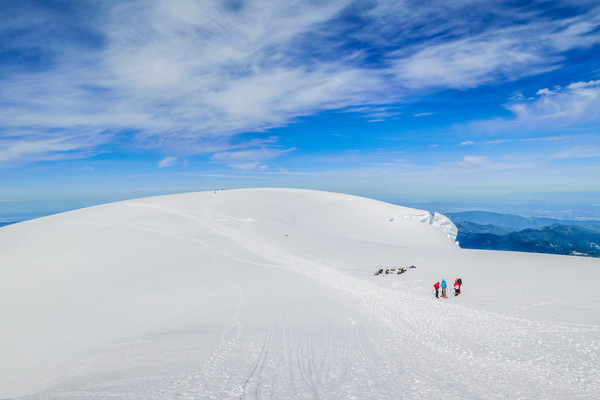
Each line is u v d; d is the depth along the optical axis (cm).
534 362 1277
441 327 1783
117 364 1494
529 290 2270
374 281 2936
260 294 2748
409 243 7119
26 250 5056
